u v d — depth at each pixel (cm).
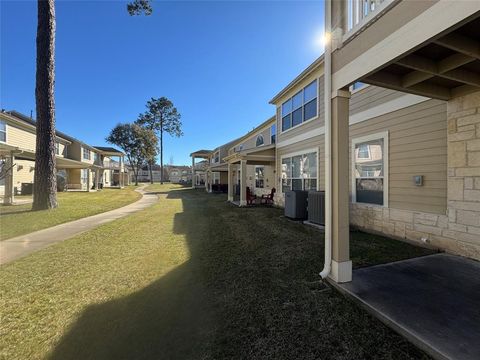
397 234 541
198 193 2269
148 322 249
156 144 4244
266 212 998
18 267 402
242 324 243
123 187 3378
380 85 356
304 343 213
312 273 364
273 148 1232
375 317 249
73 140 2548
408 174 518
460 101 421
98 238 593
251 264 407
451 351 191
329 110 339
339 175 324
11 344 217
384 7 252
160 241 562
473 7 178
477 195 400
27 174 1883
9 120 1631
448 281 322
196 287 326
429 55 306
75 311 270
